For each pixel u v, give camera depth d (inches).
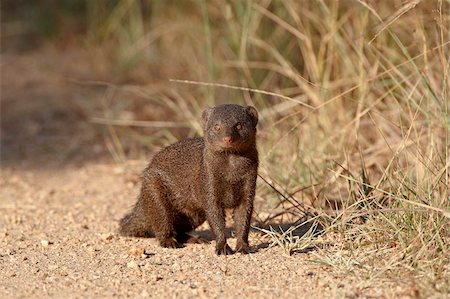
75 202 499.2
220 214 379.2
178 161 394.6
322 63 519.5
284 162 471.2
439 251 339.3
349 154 453.7
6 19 856.9
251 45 583.5
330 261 344.8
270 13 535.5
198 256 375.2
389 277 324.8
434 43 468.1
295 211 424.8
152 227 402.6
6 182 551.8
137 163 565.0
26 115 677.9
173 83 647.1
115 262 368.5
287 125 518.9
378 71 499.2
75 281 341.4
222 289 325.1
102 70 737.6
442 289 308.7
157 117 619.8
